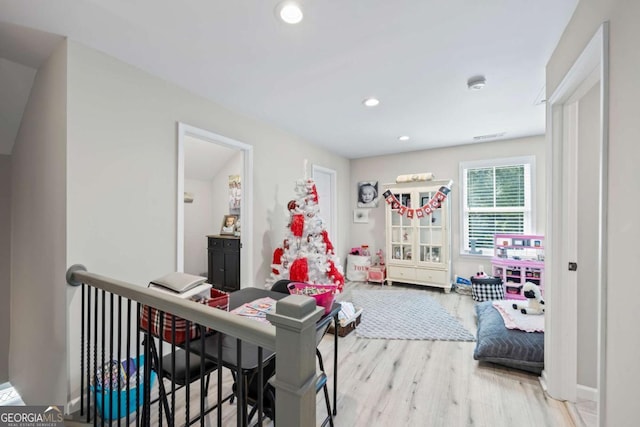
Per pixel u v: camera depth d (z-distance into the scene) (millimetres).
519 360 2088
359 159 5371
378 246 5215
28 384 2137
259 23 1616
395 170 5035
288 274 3170
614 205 1037
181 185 2363
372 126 3496
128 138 2033
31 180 2152
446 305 3684
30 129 2182
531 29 1660
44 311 1921
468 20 1592
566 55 1617
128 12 1521
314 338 778
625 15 985
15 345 2389
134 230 2061
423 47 1853
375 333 2830
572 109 1746
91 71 1839
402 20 1593
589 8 1306
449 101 2721
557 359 1805
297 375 729
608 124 1078
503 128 3580
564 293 1780
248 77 2248
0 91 2084
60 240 1763
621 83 1003
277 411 760
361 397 1860
